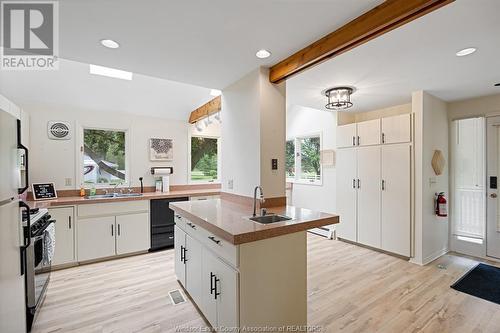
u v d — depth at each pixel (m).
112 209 3.48
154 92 3.94
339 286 2.69
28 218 1.60
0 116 1.26
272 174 2.56
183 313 2.21
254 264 1.65
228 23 1.76
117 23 1.75
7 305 1.34
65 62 3.05
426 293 2.53
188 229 2.41
